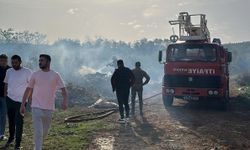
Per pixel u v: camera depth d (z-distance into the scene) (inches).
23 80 311.1
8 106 314.2
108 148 322.3
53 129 408.2
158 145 335.3
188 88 556.7
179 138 365.7
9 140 325.4
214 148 325.1
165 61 581.0
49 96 276.5
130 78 449.7
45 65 276.1
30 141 346.6
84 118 492.7
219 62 543.2
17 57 313.3
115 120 475.5
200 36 588.7
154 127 423.5
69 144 333.4
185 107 613.0
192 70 554.3
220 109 575.2
